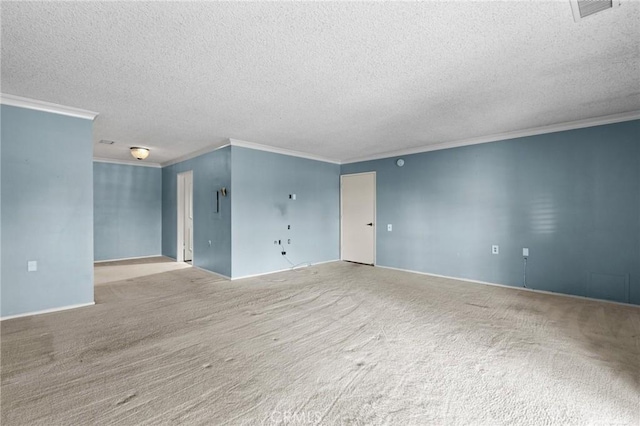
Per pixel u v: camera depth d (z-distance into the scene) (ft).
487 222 14.94
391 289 13.93
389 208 19.11
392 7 5.42
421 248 17.51
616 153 11.63
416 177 17.70
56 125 10.73
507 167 14.30
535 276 13.56
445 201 16.47
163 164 23.66
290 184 18.80
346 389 6.21
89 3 5.25
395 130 13.89
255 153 16.87
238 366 7.10
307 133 14.46
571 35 6.36
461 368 6.99
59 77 8.34
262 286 14.47
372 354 7.68
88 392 6.07
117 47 6.78
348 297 12.65
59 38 6.40
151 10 5.47
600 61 7.49
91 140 11.46
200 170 18.79
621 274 11.59
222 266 16.60
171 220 22.63
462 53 7.09
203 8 5.42
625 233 11.50
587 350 7.81
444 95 9.67
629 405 5.65
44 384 6.33
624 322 9.66
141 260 21.86
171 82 8.65
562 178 12.82
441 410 5.56
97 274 17.13
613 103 10.40
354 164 21.22
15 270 10.05
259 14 5.60
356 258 21.09
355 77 8.34
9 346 8.04
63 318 10.11
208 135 14.90
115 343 8.26
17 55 7.12
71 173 11.06
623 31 6.19
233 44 6.66
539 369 6.92
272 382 6.46
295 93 9.48
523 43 6.67
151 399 5.87
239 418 5.35
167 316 10.38
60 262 10.90
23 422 5.21
